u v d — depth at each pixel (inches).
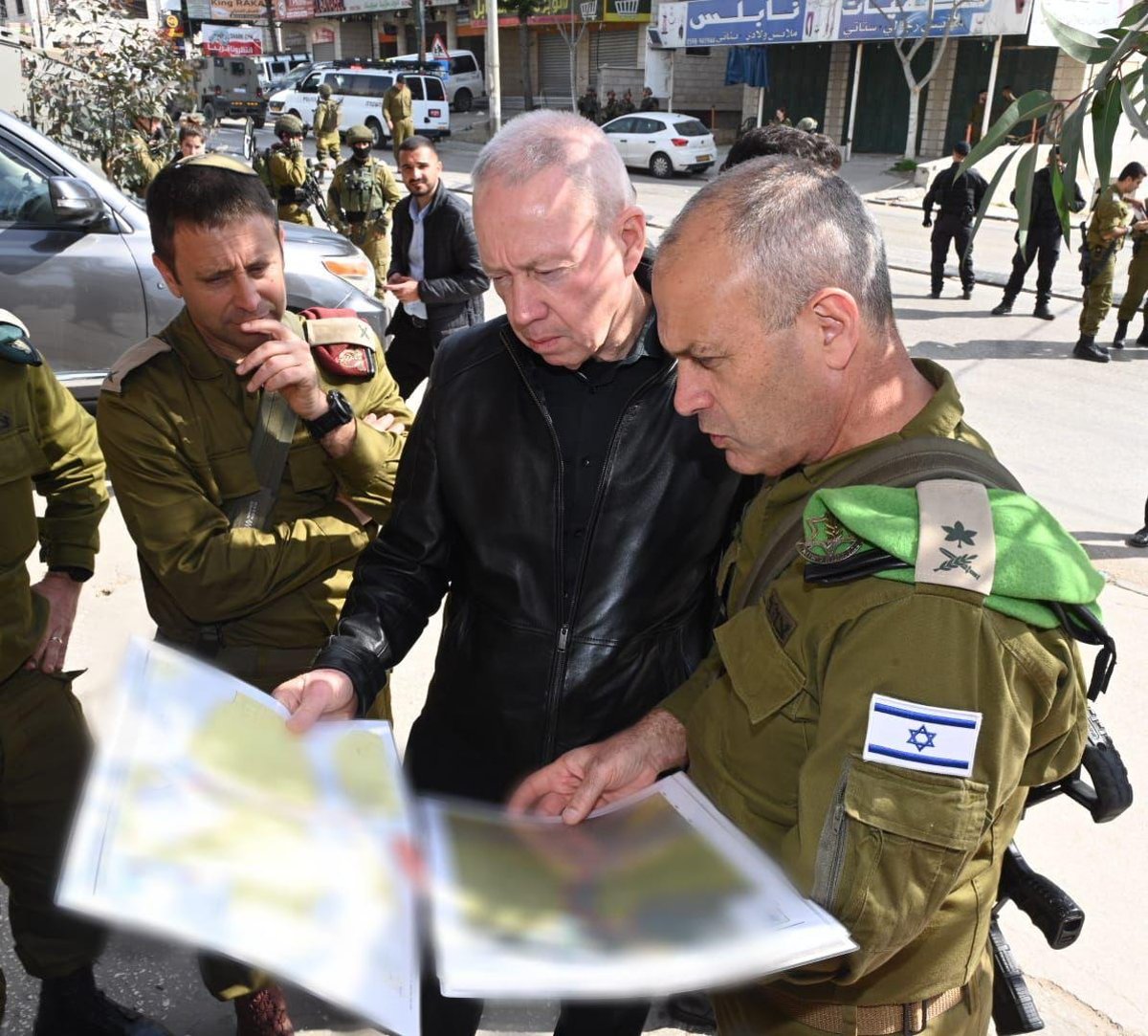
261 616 70.0
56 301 185.9
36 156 188.5
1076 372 297.0
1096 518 192.7
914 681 36.1
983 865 44.1
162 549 65.4
